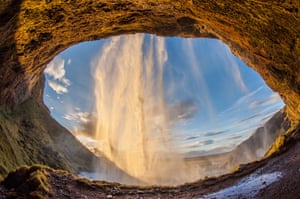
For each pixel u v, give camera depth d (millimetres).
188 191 9008
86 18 9953
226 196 7184
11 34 8734
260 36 9555
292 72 10312
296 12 7312
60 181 8492
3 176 10227
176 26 12117
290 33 8445
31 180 7328
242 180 8820
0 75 10773
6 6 7199
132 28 12219
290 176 6746
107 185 9344
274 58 10359
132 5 9547
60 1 8164
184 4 9109
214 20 10008
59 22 9523
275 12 7832
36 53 11227
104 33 12266
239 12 8664
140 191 9086
